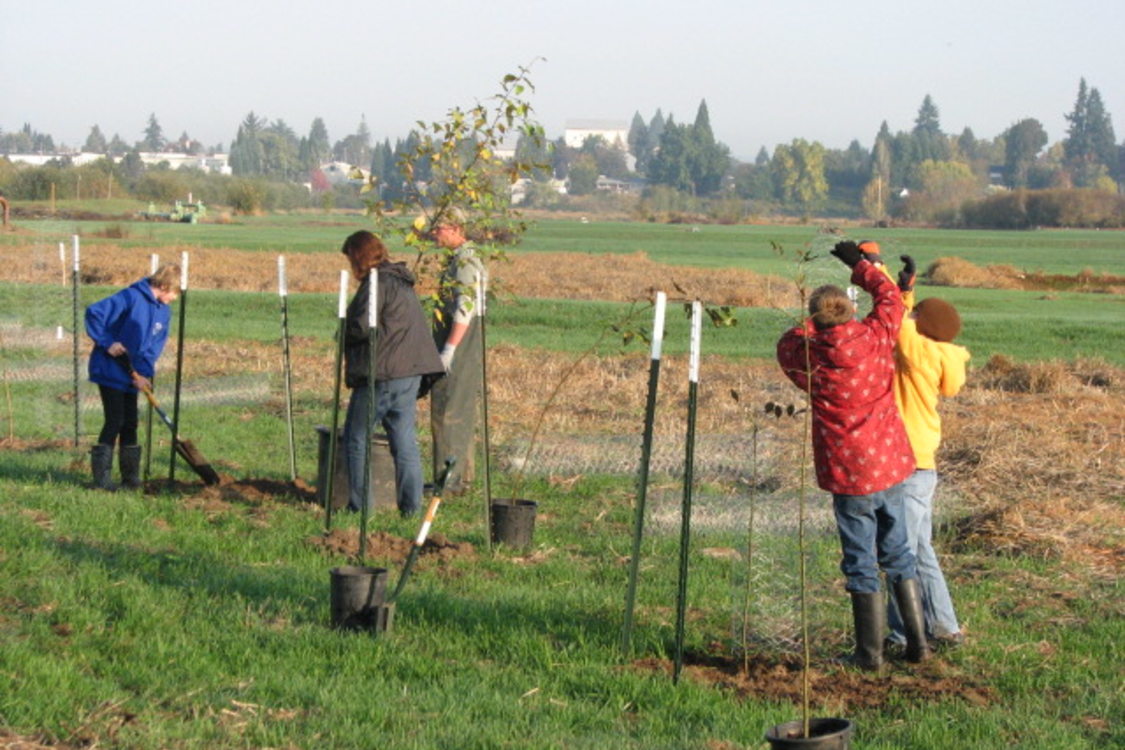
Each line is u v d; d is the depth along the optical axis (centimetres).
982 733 614
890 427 692
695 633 759
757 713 627
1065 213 16312
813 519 1045
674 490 1179
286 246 6381
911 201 18512
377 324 997
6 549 845
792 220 18375
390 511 1078
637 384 1886
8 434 1456
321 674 653
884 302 693
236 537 938
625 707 636
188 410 1650
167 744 544
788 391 1725
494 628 743
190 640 693
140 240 6172
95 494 1062
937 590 745
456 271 1116
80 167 12419
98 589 771
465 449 1168
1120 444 1452
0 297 3033
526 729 587
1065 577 905
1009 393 1953
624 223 15938
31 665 621
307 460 1328
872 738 605
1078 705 661
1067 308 4084
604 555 958
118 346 1109
